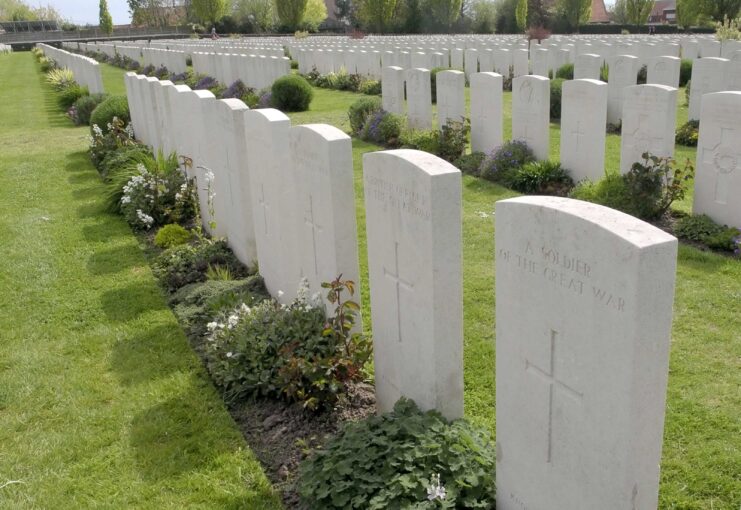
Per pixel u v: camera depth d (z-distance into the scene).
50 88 31.47
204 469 4.57
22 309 7.32
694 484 4.15
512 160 11.30
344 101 22.84
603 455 3.05
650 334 2.78
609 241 2.79
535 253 3.24
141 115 14.34
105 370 5.96
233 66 25.77
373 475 3.80
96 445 4.89
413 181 4.05
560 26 57.09
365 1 59.88
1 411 5.38
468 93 22.47
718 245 8.04
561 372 3.22
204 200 9.59
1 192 12.34
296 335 5.46
